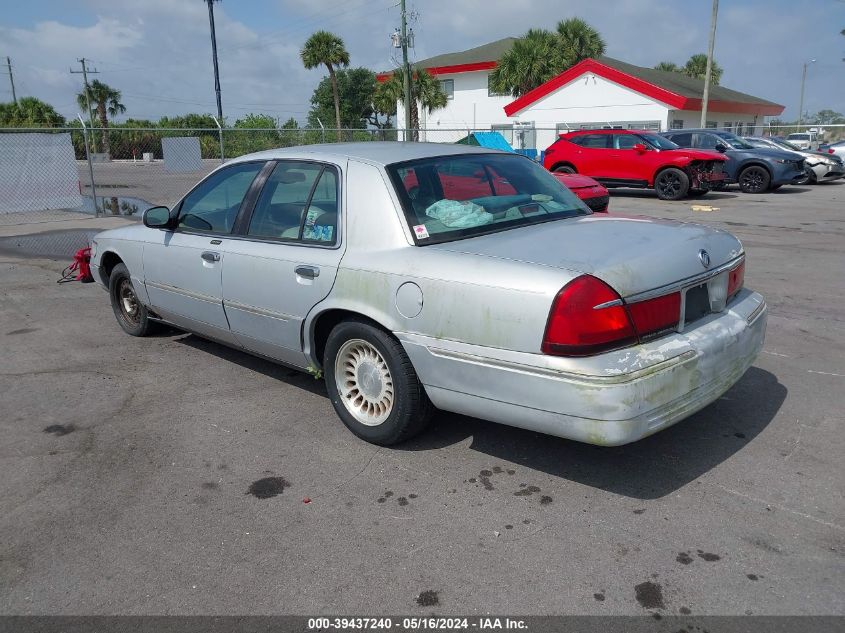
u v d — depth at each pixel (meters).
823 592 2.62
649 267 3.13
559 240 3.44
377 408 3.86
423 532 3.08
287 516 3.24
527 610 2.57
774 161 18.06
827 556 2.82
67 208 15.54
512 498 3.33
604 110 30.38
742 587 2.66
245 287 4.36
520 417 3.16
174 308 5.17
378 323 3.63
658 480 3.45
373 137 24.72
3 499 3.46
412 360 3.49
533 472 3.57
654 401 2.97
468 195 3.97
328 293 3.82
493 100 42.06
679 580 2.71
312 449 3.90
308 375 5.07
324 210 3.98
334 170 4.00
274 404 4.54
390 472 3.62
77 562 2.94
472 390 3.28
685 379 3.11
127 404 4.60
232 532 3.12
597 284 2.95
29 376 5.15
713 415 4.17
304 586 2.75
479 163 4.23
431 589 2.71
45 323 6.61
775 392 4.50
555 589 2.68
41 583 2.81
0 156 14.28
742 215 13.61
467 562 2.86
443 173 3.97
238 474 3.65
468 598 2.65
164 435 4.13
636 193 19.09
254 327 4.42
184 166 15.43
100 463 3.80
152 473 3.68
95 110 57.06
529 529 3.08
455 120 43.59
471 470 3.62
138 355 5.60
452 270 3.30
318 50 42.47
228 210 4.66
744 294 3.88
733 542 2.93
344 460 3.77
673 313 3.20
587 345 2.93
